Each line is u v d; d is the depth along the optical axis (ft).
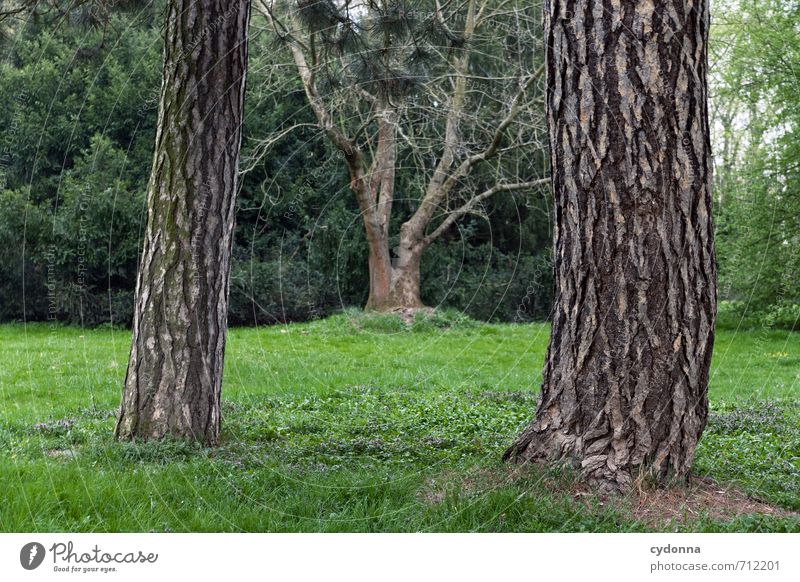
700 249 16.15
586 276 16.42
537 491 15.49
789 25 60.44
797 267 60.34
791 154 59.52
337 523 14.74
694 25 16.06
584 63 16.39
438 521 14.74
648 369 16.03
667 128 15.87
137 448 19.47
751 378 40.91
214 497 15.94
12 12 31.45
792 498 16.40
